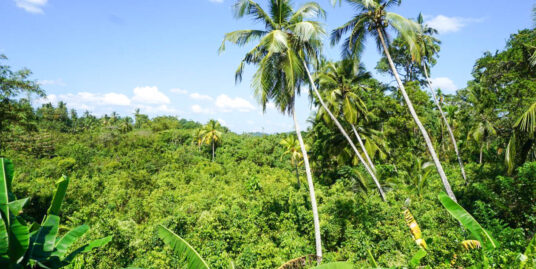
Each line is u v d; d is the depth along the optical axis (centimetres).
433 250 597
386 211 1122
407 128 2247
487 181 1052
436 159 1023
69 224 1457
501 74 1576
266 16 1012
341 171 2011
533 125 842
